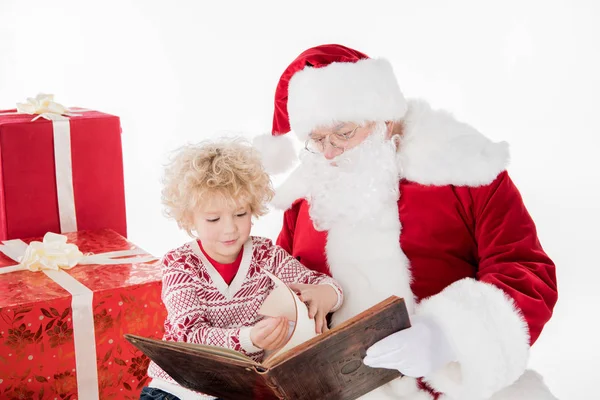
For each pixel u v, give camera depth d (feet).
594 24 10.14
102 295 5.35
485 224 4.65
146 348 4.02
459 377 4.17
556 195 9.89
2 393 5.13
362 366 3.96
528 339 4.18
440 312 4.11
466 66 10.46
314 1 11.06
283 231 5.59
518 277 4.39
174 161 4.86
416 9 10.50
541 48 10.32
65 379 5.33
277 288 4.32
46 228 6.86
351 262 4.73
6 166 6.57
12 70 11.68
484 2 10.35
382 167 4.71
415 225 4.73
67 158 6.79
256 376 3.57
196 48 11.71
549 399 4.41
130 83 11.86
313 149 4.98
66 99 11.85
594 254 9.05
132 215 10.64
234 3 11.49
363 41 10.79
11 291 5.34
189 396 4.55
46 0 11.71
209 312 4.69
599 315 8.39
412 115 4.89
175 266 4.71
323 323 4.47
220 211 4.55
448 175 4.56
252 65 11.55
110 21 11.82
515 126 10.34
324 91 4.57
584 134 10.25
